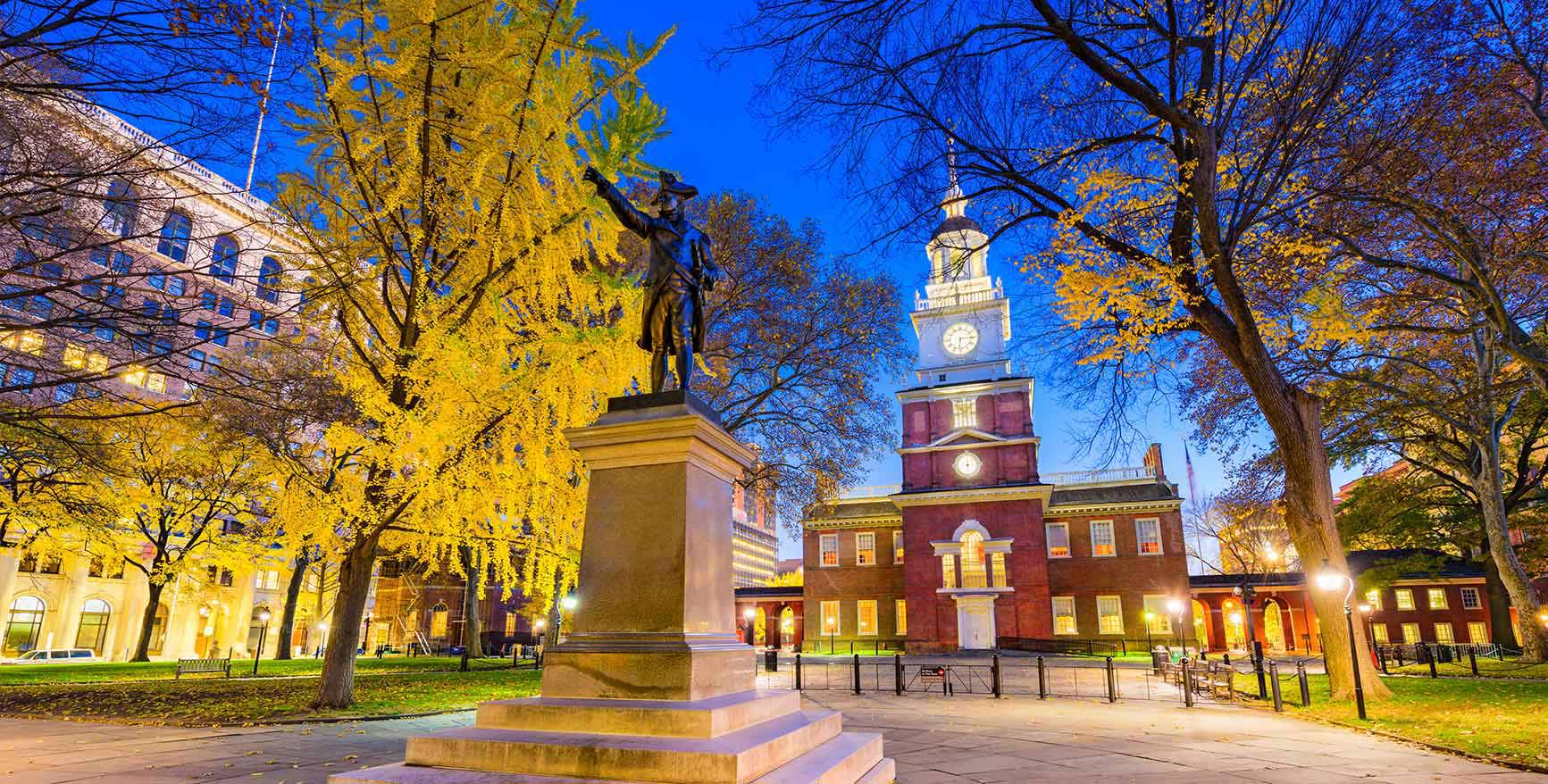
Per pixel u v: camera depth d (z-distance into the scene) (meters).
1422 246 17.86
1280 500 17.53
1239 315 15.34
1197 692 17.44
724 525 7.02
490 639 49.66
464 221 12.01
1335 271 17.38
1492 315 17.41
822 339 24.53
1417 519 30.28
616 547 6.42
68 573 40.47
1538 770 7.71
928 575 45.31
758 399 23.91
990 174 15.69
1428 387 23.84
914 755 8.89
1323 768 8.00
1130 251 15.72
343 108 11.05
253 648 49.66
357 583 13.43
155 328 6.83
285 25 5.69
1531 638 23.66
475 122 11.17
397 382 12.20
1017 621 43.16
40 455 12.23
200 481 26.56
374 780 4.92
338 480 12.02
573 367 11.17
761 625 54.81
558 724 5.55
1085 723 12.23
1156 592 44.59
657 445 6.55
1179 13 14.52
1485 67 13.26
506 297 12.70
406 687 17.11
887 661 34.72
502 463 11.61
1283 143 14.15
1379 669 26.67
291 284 10.83
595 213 11.98
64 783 6.61
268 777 7.02
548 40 11.23
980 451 46.59
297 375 16.77
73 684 17.66
